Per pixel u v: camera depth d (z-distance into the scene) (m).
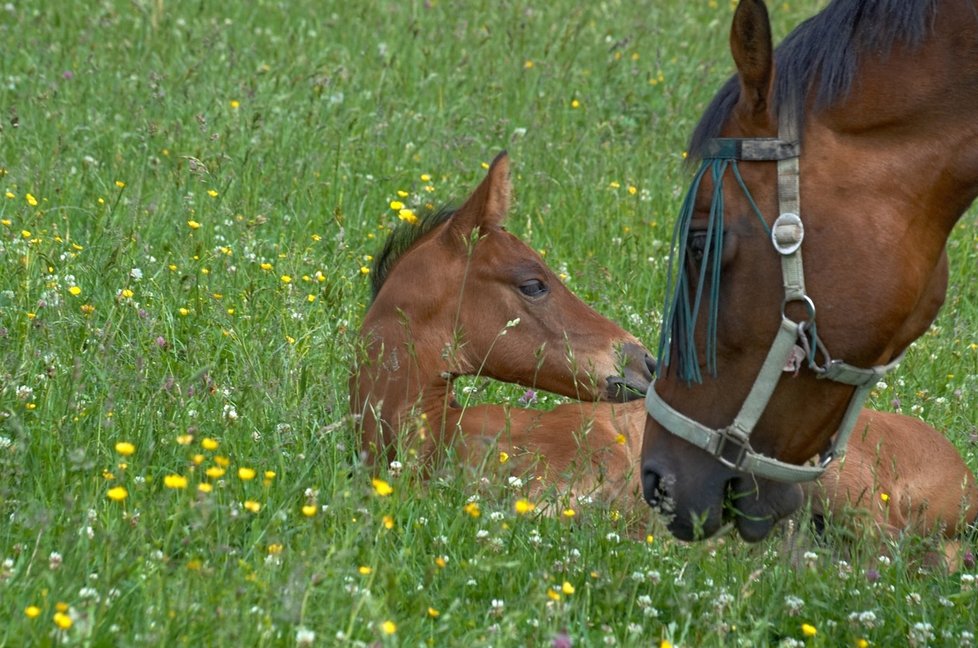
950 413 11.22
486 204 9.32
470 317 9.34
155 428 8.81
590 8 24.27
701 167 6.89
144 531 7.26
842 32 6.86
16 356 9.44
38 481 7.89
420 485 8.62
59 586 6.62
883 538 8.68
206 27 20.47
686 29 23.77
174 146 15.27
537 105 18.34
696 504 7.05
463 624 7.07
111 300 10.81
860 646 7.17
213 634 6.33
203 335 10.68
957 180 6.79
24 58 18.14
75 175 14.08
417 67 19.61
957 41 6.71
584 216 14.98
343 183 14.98
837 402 6.91
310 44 20.42
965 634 7.49
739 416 6.88
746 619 7.69
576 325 9.37
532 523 8.36
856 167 6.71
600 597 7.49
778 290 6.68
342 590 6.91
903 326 7.02
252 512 7.91
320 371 10.23
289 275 11.98
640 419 9.50
